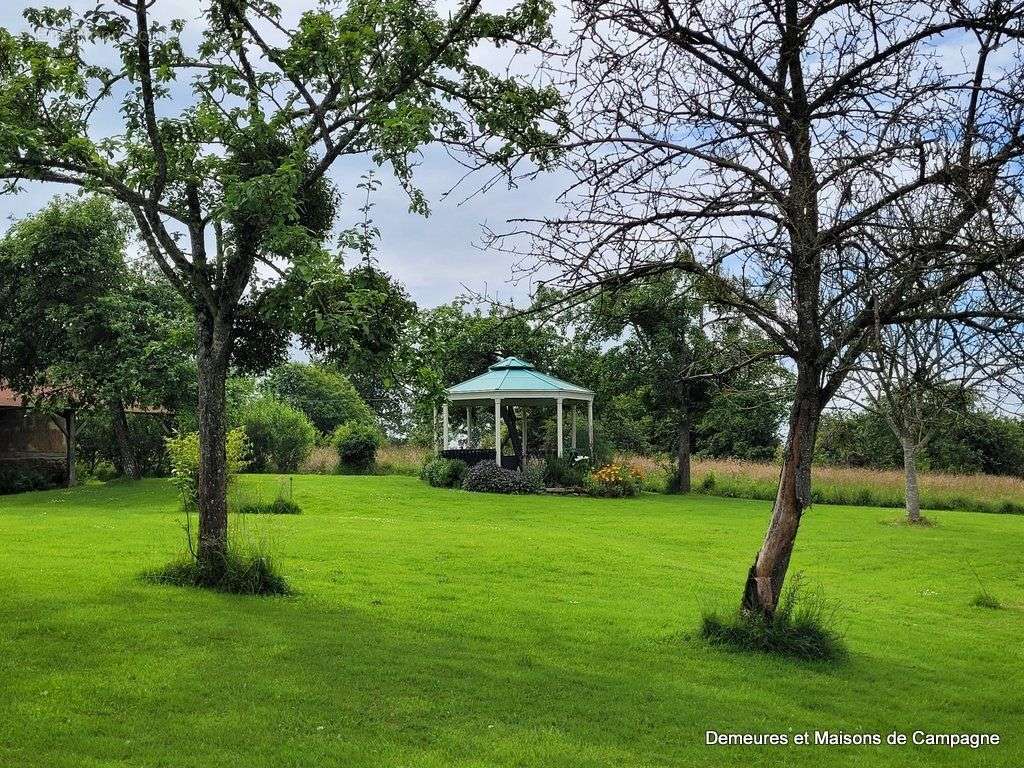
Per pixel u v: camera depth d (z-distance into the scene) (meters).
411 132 10.44
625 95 7.91
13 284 30.70
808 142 8.51
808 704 8.16
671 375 33.84
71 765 5.66
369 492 29.38
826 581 16.89
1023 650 11.34
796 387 9.93
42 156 11.25
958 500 33.25
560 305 8.85
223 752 6.06
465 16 11.28
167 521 19.91
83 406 32.50
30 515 21.95
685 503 31.28
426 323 12.10
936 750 7.08
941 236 7.46
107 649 8.37
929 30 7.68
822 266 8.54
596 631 10.55
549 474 34.00
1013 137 7.14
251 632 9.25
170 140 12.34
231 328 12.06
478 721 7.04
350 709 7.11
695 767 6.40
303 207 12.51
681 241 8.02
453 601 11.89
